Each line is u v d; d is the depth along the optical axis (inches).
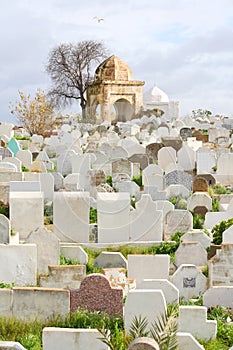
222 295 529.3
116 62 2122.3
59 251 609.0
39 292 466.3
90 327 456.4
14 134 1514.5
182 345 423.2
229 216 768.9
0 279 569.3
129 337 422.6
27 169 994.7
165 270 591.2
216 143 1332.4
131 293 447.2
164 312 444.1
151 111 2043.6
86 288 470.9
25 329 458.6
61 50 2471.7
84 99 2472.9
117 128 1643.7
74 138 1357.0
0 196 750.5
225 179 1011.9
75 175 888.3
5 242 624.4
